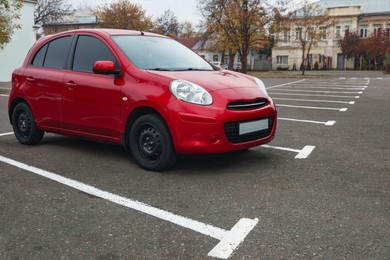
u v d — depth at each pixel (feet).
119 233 9.93
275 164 15.67
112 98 15.58
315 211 11.01
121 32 17.71
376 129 23.24
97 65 15.19
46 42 19.47
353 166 15.33
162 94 14.16
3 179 14.33
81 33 17.94
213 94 14.06
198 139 13.70
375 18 184.34
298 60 189.98
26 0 77.05
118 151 18.29
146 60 16.19
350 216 10.65
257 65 198.70
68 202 12.03
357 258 8.55
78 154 17.84
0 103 39.24
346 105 35.68
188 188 13.05
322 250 8.90
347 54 176.86
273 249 8.98
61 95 17.58
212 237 9.62
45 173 14.99
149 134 14.74
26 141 19.76
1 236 9.85
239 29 111.04
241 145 14.38
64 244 9.41
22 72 19.71
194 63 17.65
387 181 13.50
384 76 102.99
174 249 9.09
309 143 19.44
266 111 15.16
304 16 121.19
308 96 45.06
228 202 11.78
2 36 56.34
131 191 12.87
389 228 9.92
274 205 11.48
